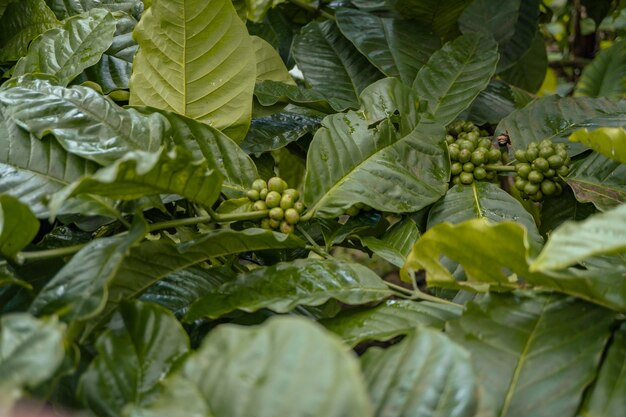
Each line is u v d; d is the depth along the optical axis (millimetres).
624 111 1312
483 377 1002
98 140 1129
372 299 1102
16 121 1133
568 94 2201
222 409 915
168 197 1158
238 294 1086
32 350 916
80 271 1032
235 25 1187
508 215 1216
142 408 951
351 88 1422
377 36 1441
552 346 1016
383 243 1212
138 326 1028
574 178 1242
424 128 1263
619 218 978
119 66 1312
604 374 1001
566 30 2164
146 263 1085
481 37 1394
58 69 1260
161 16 1175
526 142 1298
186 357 1016
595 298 1038
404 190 1209
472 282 1076
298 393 894
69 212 1086
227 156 1201
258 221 1197
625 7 1912
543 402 986
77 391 991
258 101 1307
